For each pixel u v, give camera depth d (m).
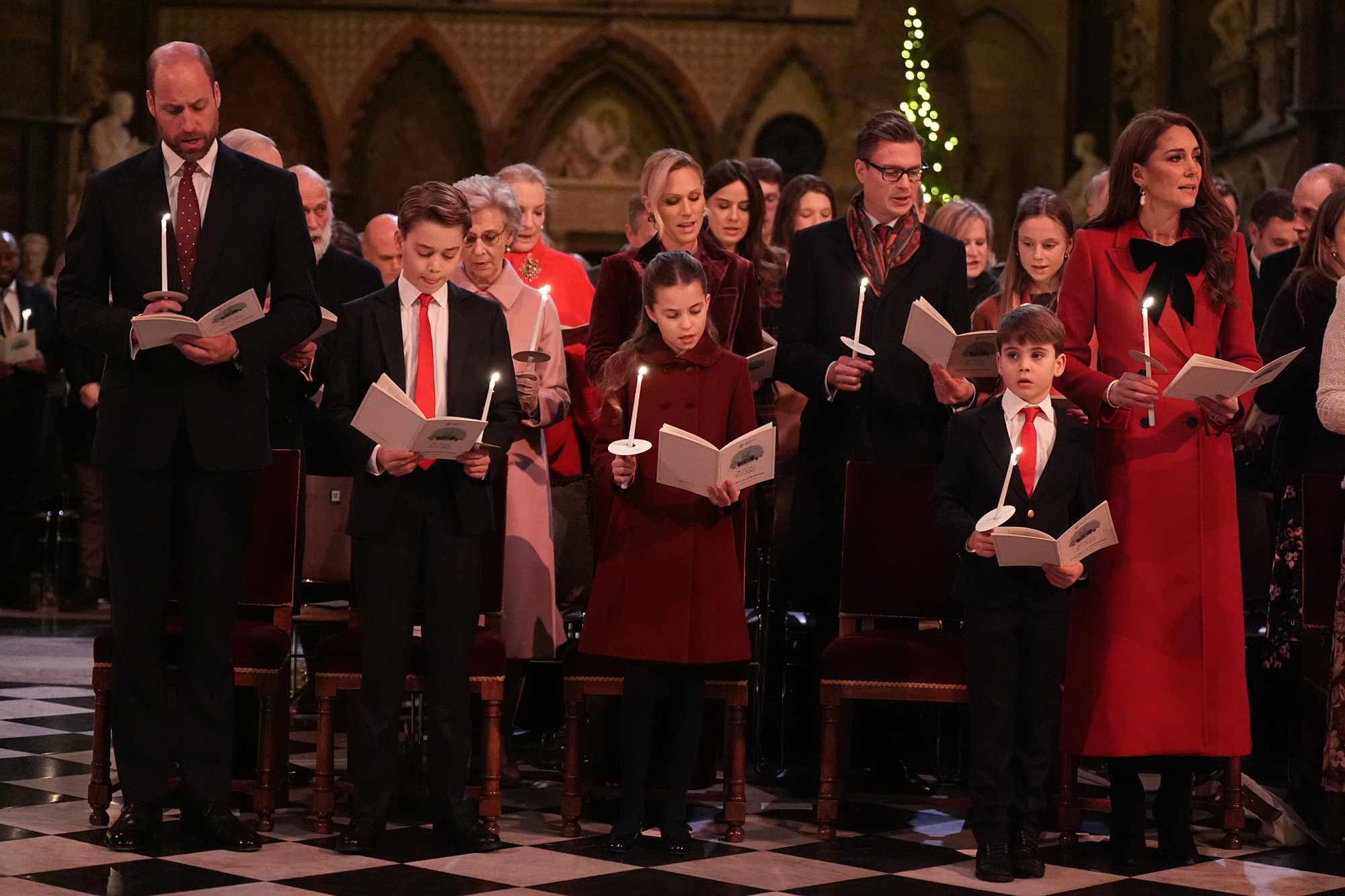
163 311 4.02
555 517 5.76
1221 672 4.36
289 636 4.72
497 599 4.80
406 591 4.34
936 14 19.31
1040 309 4.33
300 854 4.22
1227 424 4.25
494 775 4.59
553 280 6.13
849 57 19.23
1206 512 4.38
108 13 18.52
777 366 5.13
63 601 9.92
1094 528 3.95
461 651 4.38
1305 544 4.72
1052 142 19.39
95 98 17.73
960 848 4.51
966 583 4.29
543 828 4.63
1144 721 4.30
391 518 4.30
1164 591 4.36
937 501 4.41
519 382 4.92
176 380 4.18
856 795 4.66
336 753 5.66
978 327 5.79
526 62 19.20
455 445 4.07
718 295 5.19
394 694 4.35
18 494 9.66
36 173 16.03
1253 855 4.47
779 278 6.04
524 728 6.18
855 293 5.11
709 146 19.25
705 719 5.07
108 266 4.27
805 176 6.65
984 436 4.36
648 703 4.39
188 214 4.24
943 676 4.53
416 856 4.23
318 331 4.48
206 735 4.29
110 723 4.51
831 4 19.22
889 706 5.18
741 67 19.27
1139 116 4.49
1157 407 4.39
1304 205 5.91
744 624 4.44
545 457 5.36
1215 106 16.11
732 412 4.54
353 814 4.38
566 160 19.42
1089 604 4.41
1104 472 4.43
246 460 4.23
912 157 5.03
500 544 4.80
